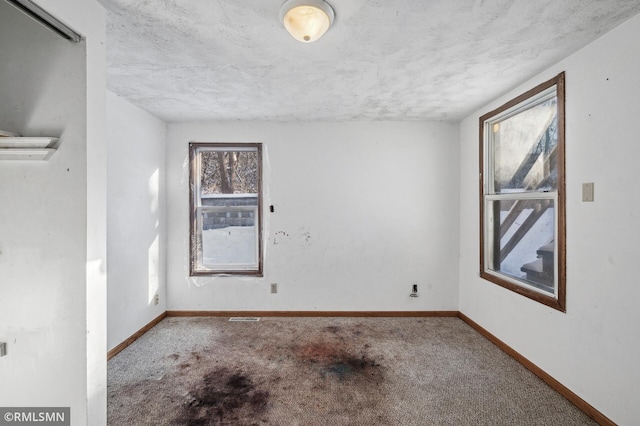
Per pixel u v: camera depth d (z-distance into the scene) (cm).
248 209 351
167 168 340
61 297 132
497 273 279
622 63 161
